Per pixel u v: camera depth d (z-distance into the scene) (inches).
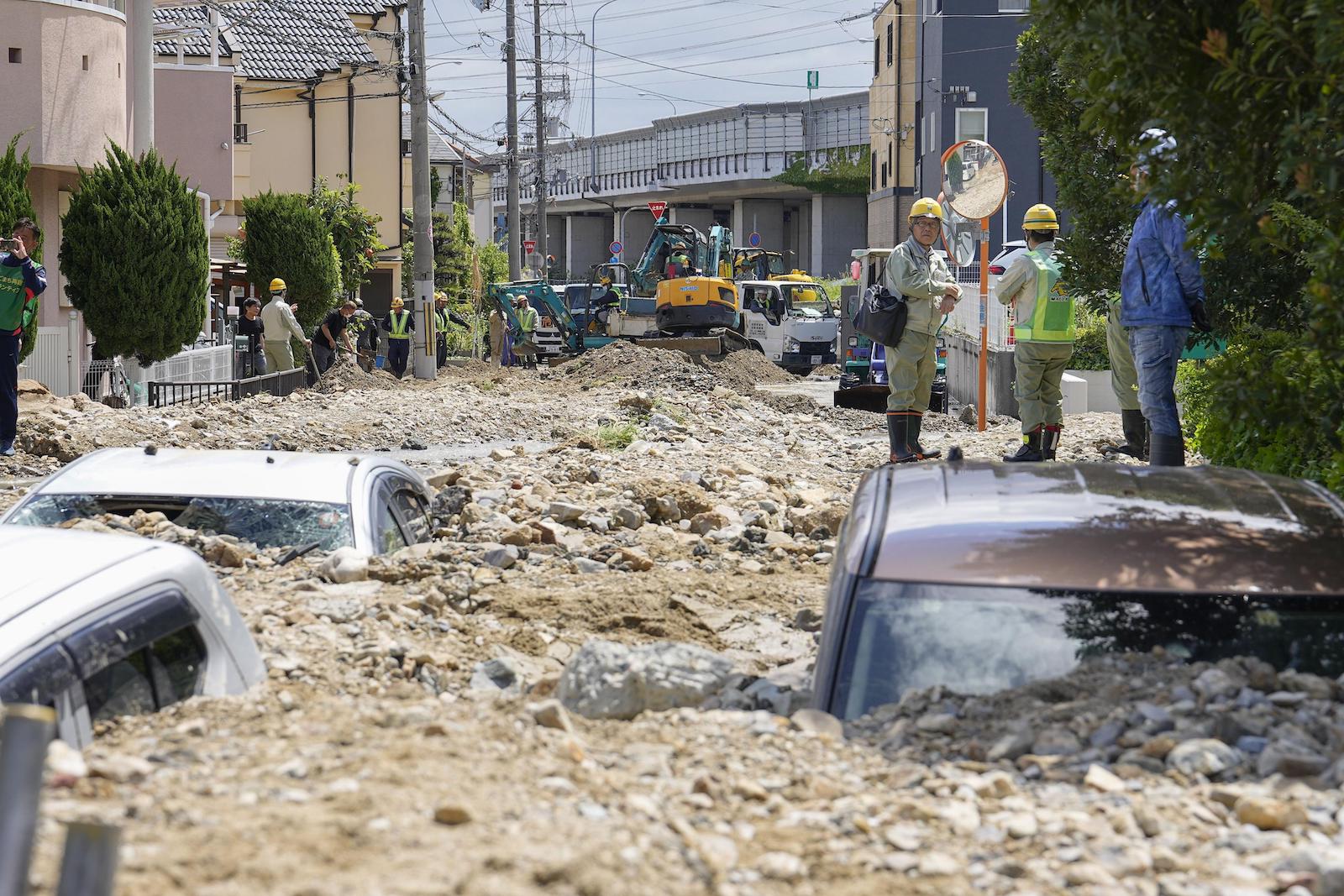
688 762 383.2
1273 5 481.4
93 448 1473.9
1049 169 1127.0
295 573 675.4
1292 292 856.3
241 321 2554.1
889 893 300.8
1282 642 402.6
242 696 446.0
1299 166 493.4
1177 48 526.9
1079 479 482.6
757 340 4099.4
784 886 302.7
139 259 2053.4
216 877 271.4
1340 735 368.5
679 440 1733.5
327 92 4776.1
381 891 266.2
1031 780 363.9
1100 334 2078.0
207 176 2906.0
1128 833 331.6
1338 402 581.6
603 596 752.3
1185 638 403.5
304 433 1763.0
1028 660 404.5
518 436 1910.7
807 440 1828.2
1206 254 823.1
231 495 735.7
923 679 406.9
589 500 1132.5
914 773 367.2
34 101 2090.3
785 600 805.2
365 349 3294.8
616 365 2741.1
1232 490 470.3
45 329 2004.2
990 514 448.1
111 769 335.6
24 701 372.5
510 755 371.9
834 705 410.0
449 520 960.3
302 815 307.7
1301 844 325.1
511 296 4055.1
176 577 449.4
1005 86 4990.2
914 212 1192.2
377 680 526.6
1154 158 559.8
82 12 2144.4
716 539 991.6
